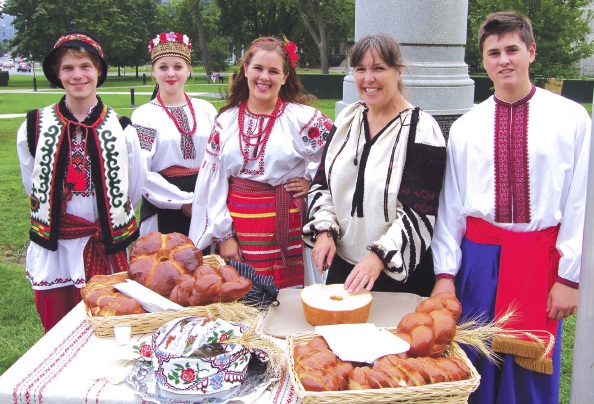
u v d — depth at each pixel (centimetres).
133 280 218
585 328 167
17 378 176
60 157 269
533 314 221
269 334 203
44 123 271
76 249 276
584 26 1379
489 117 231
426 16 504
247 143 285
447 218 239
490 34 227
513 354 224
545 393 228
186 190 341
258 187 290
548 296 223
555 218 220
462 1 520
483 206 228
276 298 226
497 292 227
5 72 3269
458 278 240
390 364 166
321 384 160
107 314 201
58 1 4294
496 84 229
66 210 274
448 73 523
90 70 270
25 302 439
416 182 234
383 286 258
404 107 245
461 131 236
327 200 255
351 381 163
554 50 1346
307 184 297
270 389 173
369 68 233
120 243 281
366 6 524
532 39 225
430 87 515
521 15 226
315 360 168
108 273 285
